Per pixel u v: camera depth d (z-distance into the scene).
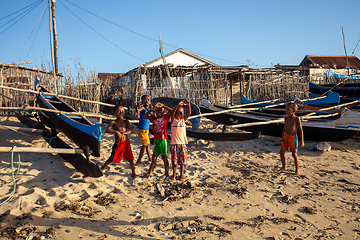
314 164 7.19
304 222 4.21
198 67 19.31
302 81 23.14
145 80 17.39
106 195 5.14
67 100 14.33
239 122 11.05
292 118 6.51
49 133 7.84
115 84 21.77
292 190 5.49
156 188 5.54
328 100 11.77
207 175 6.40
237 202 4.93
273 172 6.60
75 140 7.11
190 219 4.28
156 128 5.94
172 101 11.35
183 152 5.97
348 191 5.41
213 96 18.53
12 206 4.43
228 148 8.74
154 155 6.02
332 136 8.45
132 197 5.09
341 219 4.30
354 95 13.60
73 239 3.64
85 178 5.76
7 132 8.83
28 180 5.51
